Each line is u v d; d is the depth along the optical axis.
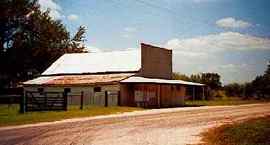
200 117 25.31
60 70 53.00
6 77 66.81
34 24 66.06
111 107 36.53
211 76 78.31
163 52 52.53
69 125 19.95
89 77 48.16
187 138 15.28
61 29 70.38
